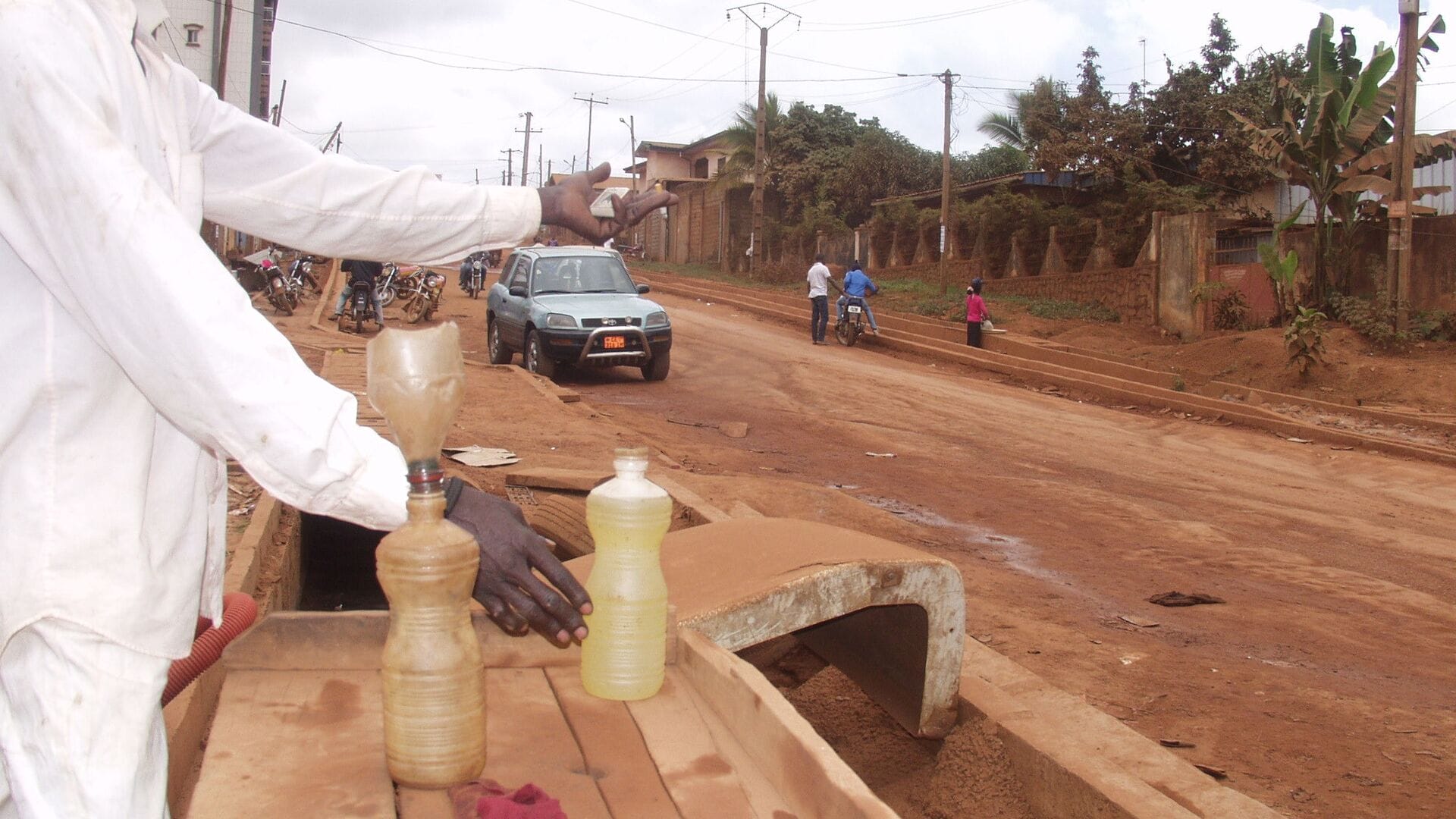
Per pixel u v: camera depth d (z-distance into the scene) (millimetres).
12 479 1373
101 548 1392
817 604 2965
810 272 23156
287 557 5301
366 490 1512
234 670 2098
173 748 2971
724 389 15594
